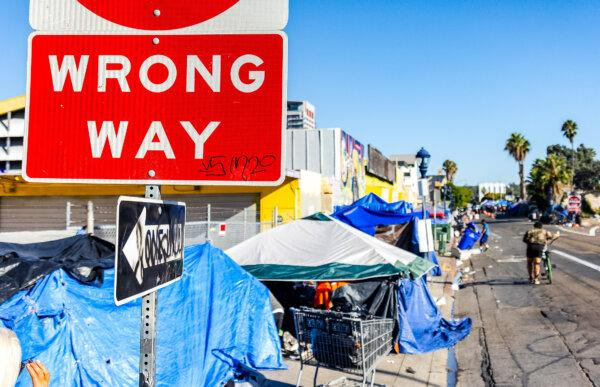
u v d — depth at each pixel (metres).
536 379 7.42
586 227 49.19
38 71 2.41
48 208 17.47
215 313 6.97
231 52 2.37
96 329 5.57
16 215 17.61
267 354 7.22
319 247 9.31
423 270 9.12
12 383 2.03
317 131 24.44
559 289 14.73
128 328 5.77
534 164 74.88
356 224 15.73
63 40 2.41
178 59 2.38
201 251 7.11
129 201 1.90
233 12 2.38
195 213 17.67
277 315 8.91
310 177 19.06
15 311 5.20
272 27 2.38
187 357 6.41
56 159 2.38
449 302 13.59
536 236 15.92
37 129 2.39
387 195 38.59
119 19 2.40
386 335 6.81
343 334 6.27
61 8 2.41
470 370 7.99
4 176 16.91
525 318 11.36
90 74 2.40
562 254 24.14
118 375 5.55
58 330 5.34
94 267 5.70
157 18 2.39
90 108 2.39
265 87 2.36
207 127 2.36
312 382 7.36
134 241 1.94
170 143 2.37
